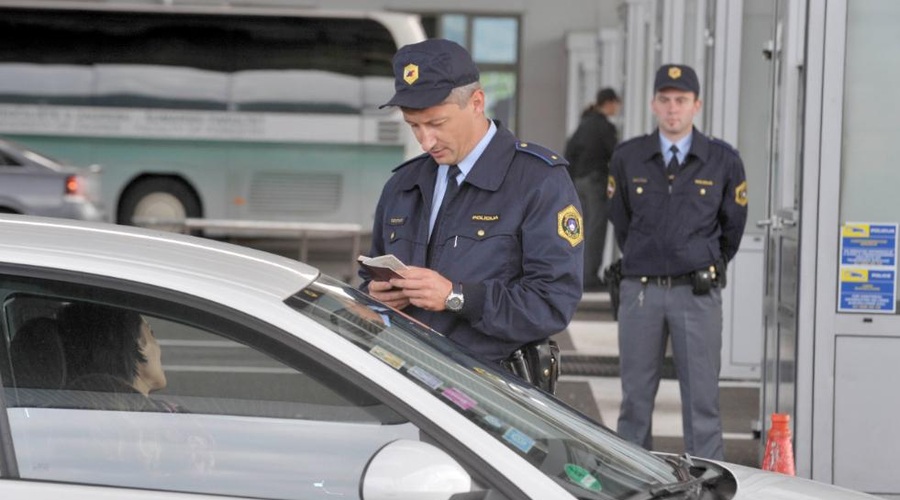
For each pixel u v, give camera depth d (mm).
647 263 8969
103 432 4020
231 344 3996
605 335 16078
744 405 12172
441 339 4586
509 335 5531
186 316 4008
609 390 12742
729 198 8961
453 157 5590
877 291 8508
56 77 21984
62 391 4031
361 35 21797
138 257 4160
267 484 3969
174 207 21969
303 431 3973
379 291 5473
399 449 3762
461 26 32094
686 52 15391
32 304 4039
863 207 8492
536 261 5590
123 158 21938
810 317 8531
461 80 5512
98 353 4039
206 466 3992
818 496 4547
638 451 4582
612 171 9109
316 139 21781
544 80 32250
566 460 4176
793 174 9188
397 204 5805
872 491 8570
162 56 21891
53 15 21969
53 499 3918
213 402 4016
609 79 27219
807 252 8508
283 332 3984
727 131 13078
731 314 13250
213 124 21859
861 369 8539
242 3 25578
